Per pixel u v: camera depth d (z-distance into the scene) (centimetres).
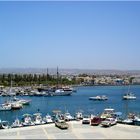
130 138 8512
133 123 11431
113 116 13425
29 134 9000
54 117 14300
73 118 12912
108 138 8500
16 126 11031
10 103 19350
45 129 9719
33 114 16075
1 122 12531
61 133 9125
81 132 9269
